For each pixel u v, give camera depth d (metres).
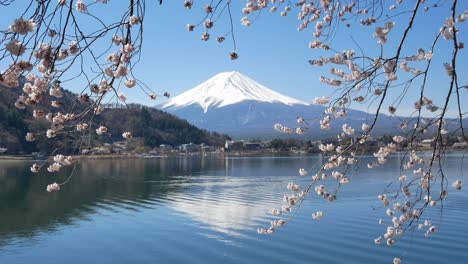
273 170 75.56
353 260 19.77
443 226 24.83
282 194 42.25
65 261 20.38
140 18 3.65
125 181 56.75
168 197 41.19
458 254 20.11
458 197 33.94
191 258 20.61
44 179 56.81
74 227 27.55
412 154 6.68
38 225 28.17
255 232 25.28
